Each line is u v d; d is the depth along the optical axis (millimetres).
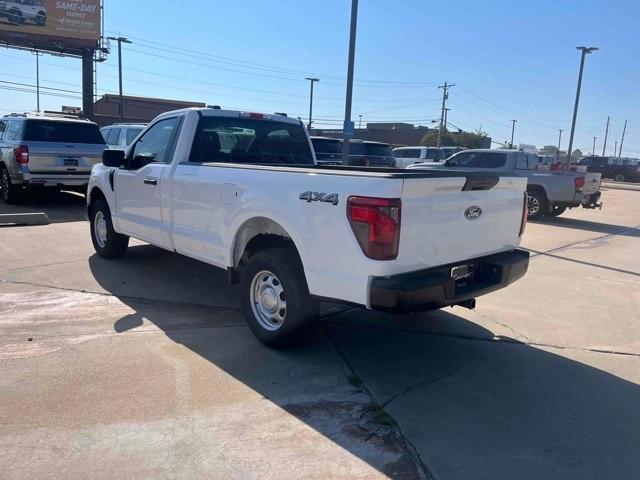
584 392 4176
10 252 7859
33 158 11570
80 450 3191
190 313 5609
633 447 3430
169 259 7711
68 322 5223
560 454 3326
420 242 4004
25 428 3395
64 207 12500
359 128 83312
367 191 3838
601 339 5375
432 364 4602
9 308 5566
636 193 31453
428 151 27453
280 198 4418
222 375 4215
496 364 4656
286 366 4418
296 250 4586
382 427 3551
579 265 8961
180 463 3102
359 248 3889
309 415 3672
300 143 6797
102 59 40125
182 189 5594
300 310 4441
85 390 3889
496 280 4680
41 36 37281
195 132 5855
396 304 3828
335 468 3109
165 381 4074
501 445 3400
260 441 3346
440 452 3301
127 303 5844
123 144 14820
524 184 5066
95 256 7781
